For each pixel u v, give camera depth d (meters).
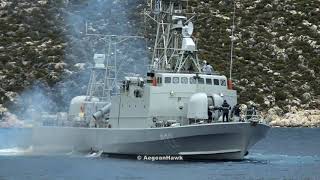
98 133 189.88
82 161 182.38
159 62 184.25
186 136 164.88
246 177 150.00
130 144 176.38
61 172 162.38
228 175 152.50
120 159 183.12
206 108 167.12
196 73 176.62
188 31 182.75
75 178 151.38
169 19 185.75
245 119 172.75
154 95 172.00
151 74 175.50
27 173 161.62
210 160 172.50
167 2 186.62
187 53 181.00
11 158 199.75
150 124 171.62
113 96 191.12
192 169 160.88
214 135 165.62
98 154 190.38
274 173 159.12
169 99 172.88
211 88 177.12
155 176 150.38
